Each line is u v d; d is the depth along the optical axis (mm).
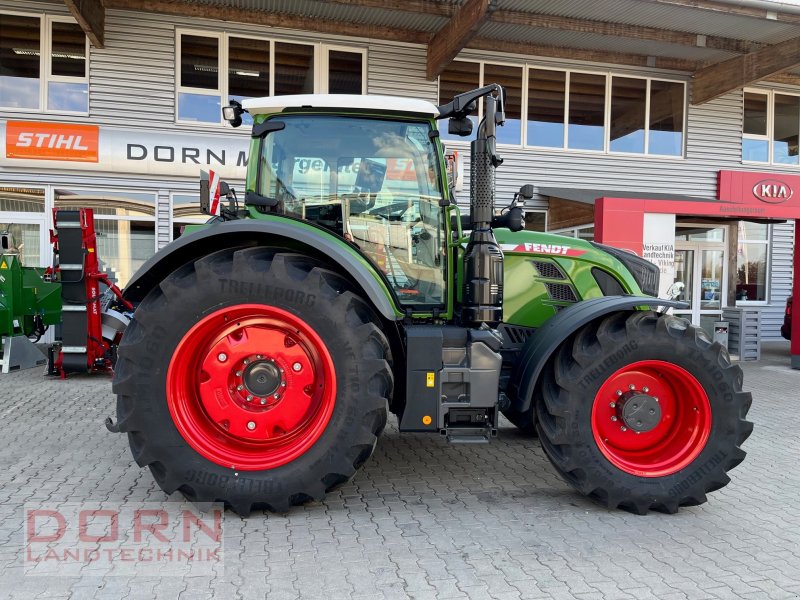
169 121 9117
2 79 8750
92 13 8266
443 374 3139
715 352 3203
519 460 4215
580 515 3219
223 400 3070
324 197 3504
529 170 10602
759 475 3992
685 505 3260
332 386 2990
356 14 9172
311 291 2982
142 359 2961
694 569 2625
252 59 9398
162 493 3400
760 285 12188
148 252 9211
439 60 9391
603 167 10906
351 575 2512
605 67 10758
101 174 8945
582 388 3160
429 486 3652
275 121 3457
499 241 3971
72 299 6707
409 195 3527
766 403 6480
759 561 2715
